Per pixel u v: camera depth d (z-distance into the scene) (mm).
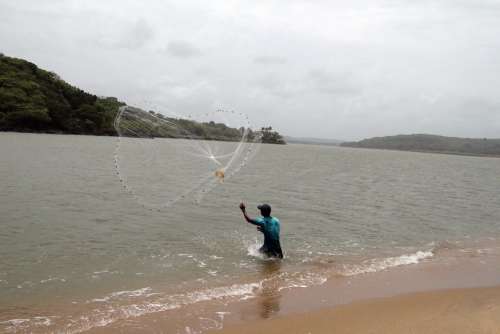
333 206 22172
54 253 11281
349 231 16234
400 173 52844
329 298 8766
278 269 10781
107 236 13266
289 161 63781
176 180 17047
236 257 11750
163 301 8305
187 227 15070
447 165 89938
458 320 7855
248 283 9578
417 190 32969
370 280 10094
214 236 14008
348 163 70875
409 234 16250
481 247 14273
